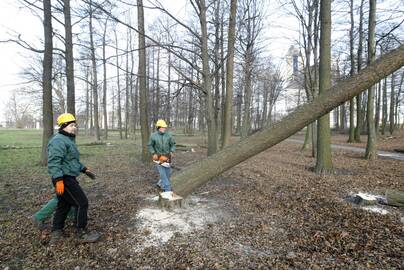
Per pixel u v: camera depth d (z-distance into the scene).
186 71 9.55
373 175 7.62
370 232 3.84
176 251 3.42
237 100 22.12
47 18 8.86
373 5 10.23
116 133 35.31
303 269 2.99
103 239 3.71
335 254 3.30
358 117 20.53
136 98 26.16
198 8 6.61
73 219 4.16
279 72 28.94
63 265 3.12
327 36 7.55
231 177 7.50
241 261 3.19
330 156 8.04
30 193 5.97
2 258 3.26
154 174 8.12
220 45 11.42
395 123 36.31
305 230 4.00
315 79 11.73
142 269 3.04
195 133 33.78
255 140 4.35
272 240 3.71
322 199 5.33
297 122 4.10
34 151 14.07
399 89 29.62
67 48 9.55
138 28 9.52
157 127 5.55
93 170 8.85
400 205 4.82
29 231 3.96
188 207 4.94
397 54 3.66
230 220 4.38
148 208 4.87
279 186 6.46
